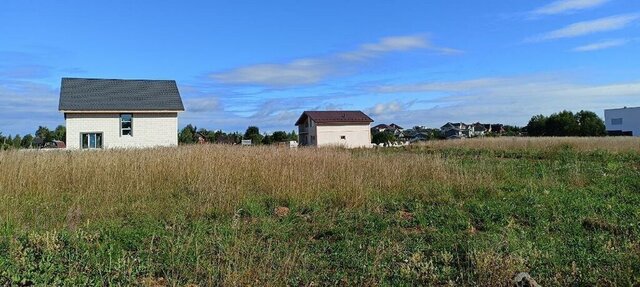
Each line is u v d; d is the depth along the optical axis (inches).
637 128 2979.8
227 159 454.3
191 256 194.7
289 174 386.6
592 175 468.8
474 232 248.4
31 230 235.6
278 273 172.9
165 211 296.4
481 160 637.3
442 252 202.8
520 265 176.9
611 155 809.5
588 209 290.4
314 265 190.1
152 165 425.1
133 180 379.9
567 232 239.8
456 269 184.4
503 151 1051.3
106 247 207.5
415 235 240.2
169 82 1195.9
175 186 381.7
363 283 171.8
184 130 1518.2
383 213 295.7
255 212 293.1
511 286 162.7
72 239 213.5
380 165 449.7
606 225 247.4
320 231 248.7
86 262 184.1
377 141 2255.2
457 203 320.8
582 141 1250.6
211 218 283.1
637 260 181.9
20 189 346.0
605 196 346.6
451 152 1037.8
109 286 160.9
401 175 424.8
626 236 227.8
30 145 566.6
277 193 344.5
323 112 2116.1
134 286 165.6
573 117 2689.5
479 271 171.9
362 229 252.5
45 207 303.9
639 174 478.9
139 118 1073.5
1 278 162.6
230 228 242.1
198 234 228.7
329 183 378.0
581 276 171.0
